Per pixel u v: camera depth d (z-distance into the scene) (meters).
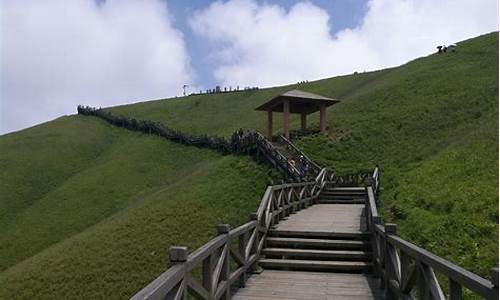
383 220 15.02
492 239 10.48
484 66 37.78
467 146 19.53
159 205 23.55
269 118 35.12
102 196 32.97
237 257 8.14
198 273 13.45
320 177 22.91
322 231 11.83
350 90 52.91
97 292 15.44
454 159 18.72
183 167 37.62
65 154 46.03
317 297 7.85
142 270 16.36
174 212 21.72
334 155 30.25
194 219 20.53
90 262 17.66
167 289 4.20
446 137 26.53
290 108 35.47
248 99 63.88
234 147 34.09
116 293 15.13
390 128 32.09
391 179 21.98
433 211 13.79
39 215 30.69
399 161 25.98
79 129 55.72
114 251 18.28
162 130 47.47
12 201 34.16
